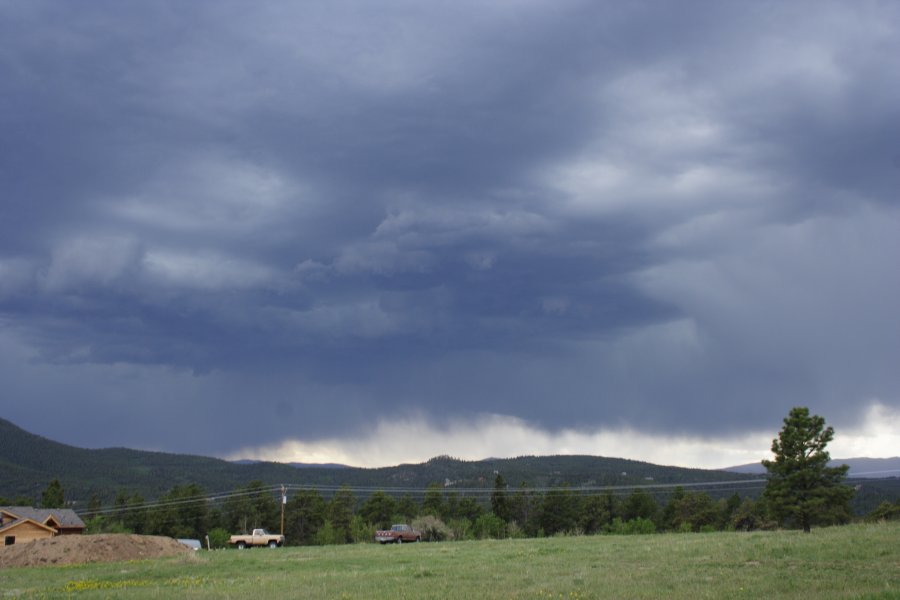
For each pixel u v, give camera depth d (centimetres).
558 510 12838
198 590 3017
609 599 2284
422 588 2783
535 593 2502
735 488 13412
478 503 13838
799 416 5047
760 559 3272
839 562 2994
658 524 13125
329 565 4200
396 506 13262
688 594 2319
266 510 13200
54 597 2958
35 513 8750
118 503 13300
